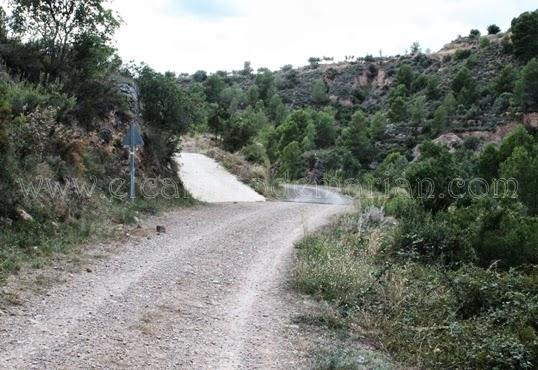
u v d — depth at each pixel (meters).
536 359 5.63
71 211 10.07
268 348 5.44
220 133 36.06
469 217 12.83
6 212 8.52
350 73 121.62
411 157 67.06
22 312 5.71
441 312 7.01
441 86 94.38
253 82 129.12
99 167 12.88
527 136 30.16
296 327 6.18
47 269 7.37
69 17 14.62
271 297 7.27
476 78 90.25
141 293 6.84
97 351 4.92
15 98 11.09
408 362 5.58
